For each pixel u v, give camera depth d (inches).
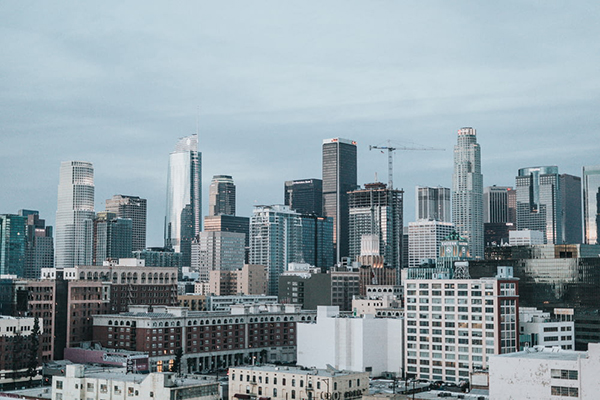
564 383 7775.6
